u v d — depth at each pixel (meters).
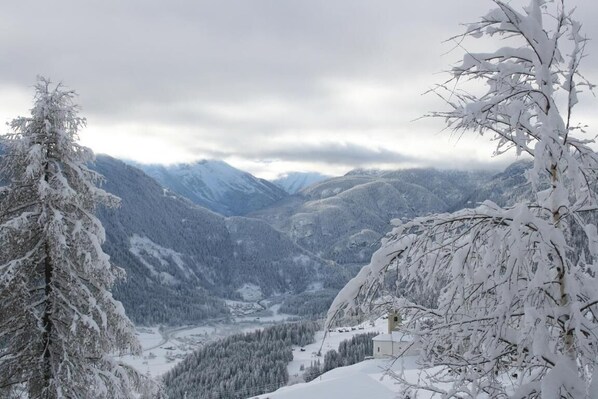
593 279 4.55
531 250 4.76
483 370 4.70
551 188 4.83
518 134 4.75
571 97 4.51
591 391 4.11
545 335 4.22
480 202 4.86
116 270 11.67
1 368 10.74
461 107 4.61
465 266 4.53
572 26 4.46
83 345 11.12
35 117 11.10
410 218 4.92
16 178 11.19
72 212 11.43
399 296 5.02
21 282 10.41
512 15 4.55
